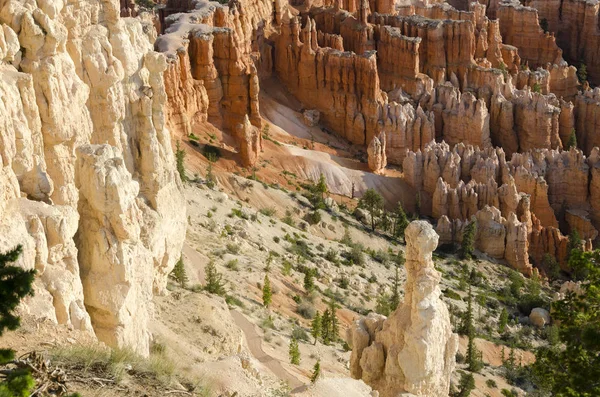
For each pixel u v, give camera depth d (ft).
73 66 129.18
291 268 256.32
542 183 376.68
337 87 428.15
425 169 388.37
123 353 94.79
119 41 144.87
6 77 114.42
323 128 430.61
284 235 291.58
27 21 120.26
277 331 197.77
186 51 355.56
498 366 248.93
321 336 212.02
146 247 146.20
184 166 315.78
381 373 143.54
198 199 280.92
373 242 333.42
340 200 369.91
